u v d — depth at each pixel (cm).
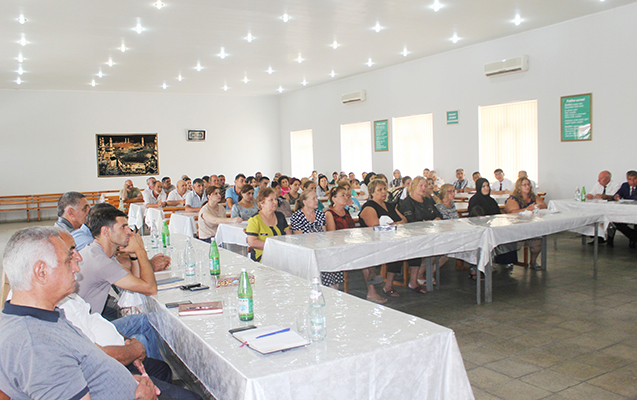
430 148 1150
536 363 304
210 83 1368
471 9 748
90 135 1442
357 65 1176
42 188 1396
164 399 184
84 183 1442
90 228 255
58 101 1399
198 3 675
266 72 1225
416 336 173
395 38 914
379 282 441
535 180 931
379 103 1266
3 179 1356
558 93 869
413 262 479
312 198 441
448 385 176
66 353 142
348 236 401
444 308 427
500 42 953
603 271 552
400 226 455
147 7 684
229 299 236
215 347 168
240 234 525
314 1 685
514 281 518
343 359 155
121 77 1223
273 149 1708
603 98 805
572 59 842
